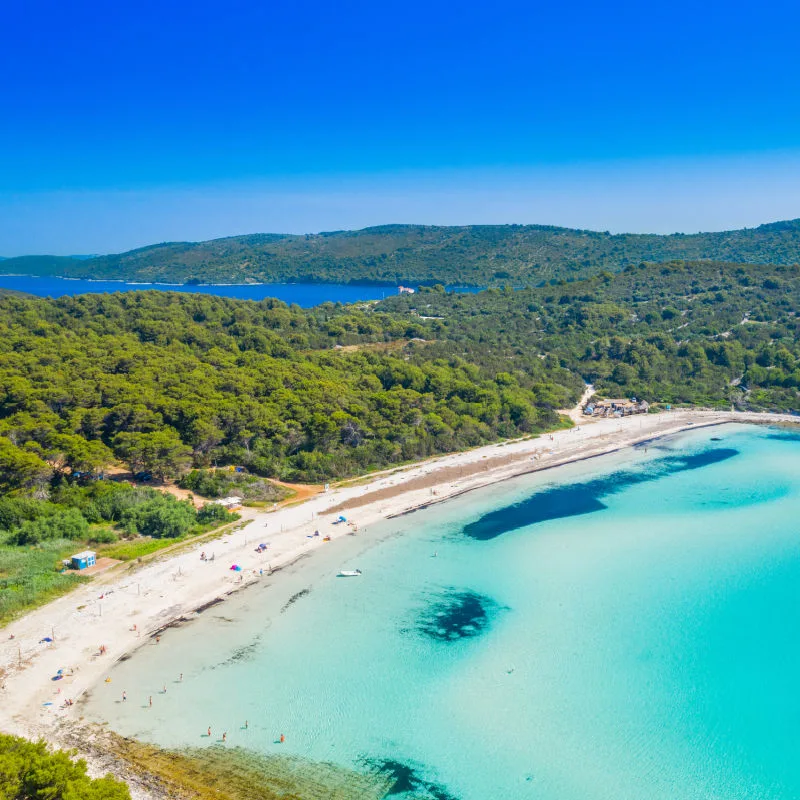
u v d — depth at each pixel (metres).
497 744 50.56
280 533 87.00
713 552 82.88
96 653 60.06
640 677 58.47
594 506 99.75
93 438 102.44
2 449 86.12
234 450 106.88
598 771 48.00
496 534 89.31
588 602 71.12
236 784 45.94
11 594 65.69
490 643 63.69
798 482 109.25
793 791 46.28
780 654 61.59
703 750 50.03
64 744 48.91
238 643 63.25
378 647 63.00
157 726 51.56
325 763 48.34
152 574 74.19
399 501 100.12
